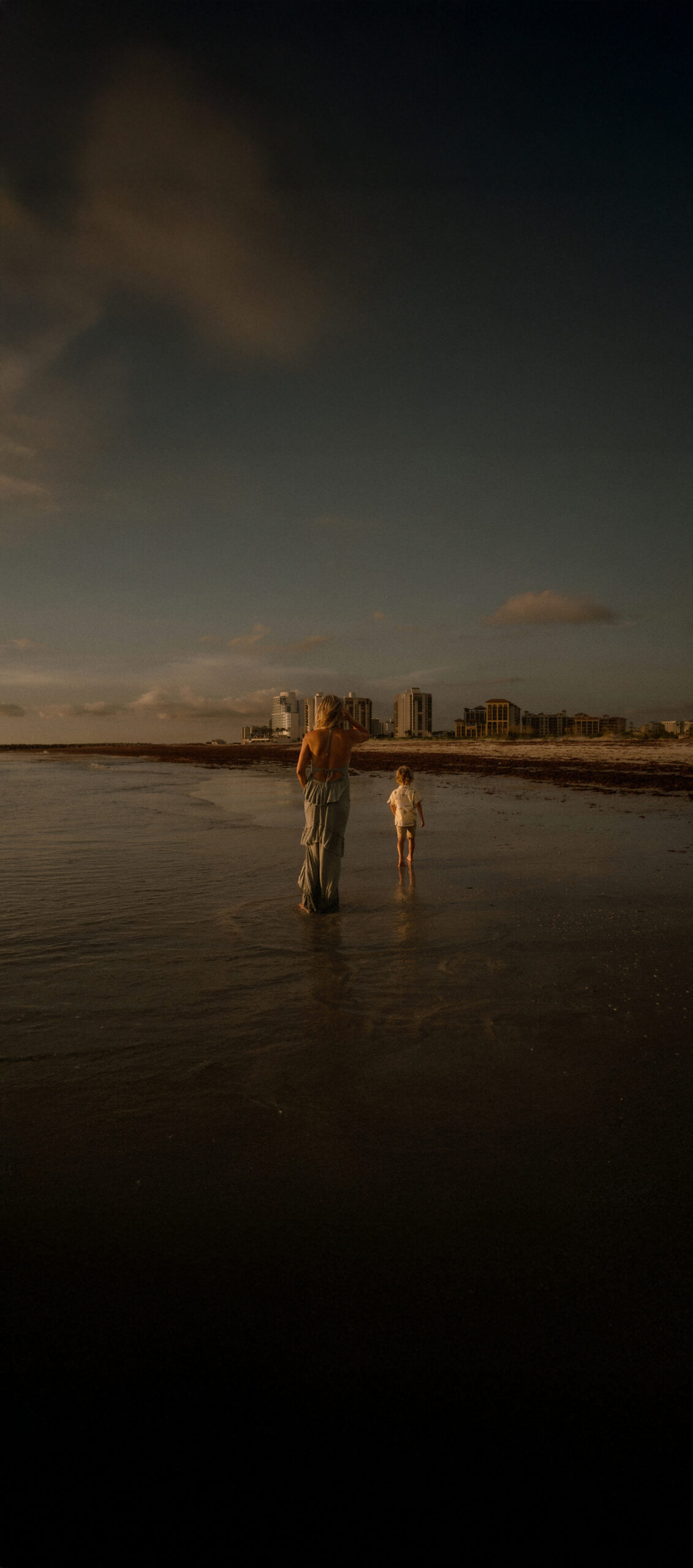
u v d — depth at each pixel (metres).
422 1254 1.91
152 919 5.71
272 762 41.78
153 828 11.35
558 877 7.25
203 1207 2.11
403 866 7.06
